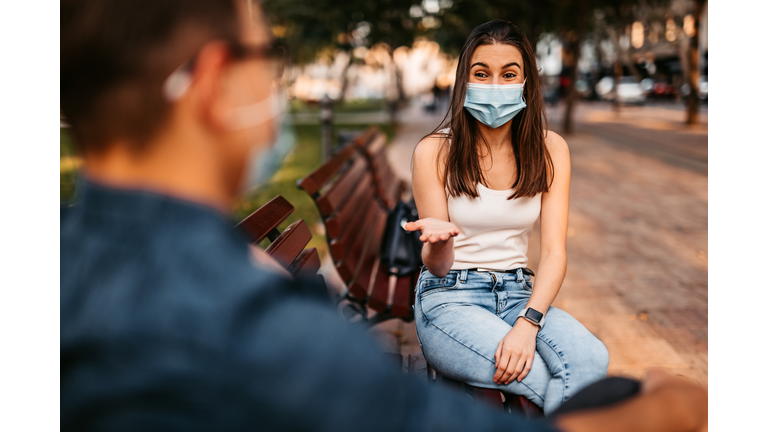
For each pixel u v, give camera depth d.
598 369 1.75
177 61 0.56
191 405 0.50
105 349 0.51
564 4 17.25
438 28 23.72
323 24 20.81
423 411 0.59
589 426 0.79
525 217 2.14
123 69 0.55
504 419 0.63
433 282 2.11
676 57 38.12
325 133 9.47
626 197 7.57
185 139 0.57
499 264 2.14
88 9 0.55
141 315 0.51
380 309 2.75
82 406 0.51
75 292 0.54
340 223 2.78
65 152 10.70
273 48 0.63
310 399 0.52
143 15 0.55
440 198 2.16
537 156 2.11
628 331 3.45
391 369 0.58
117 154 0.57
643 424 0.81
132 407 0.50
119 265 0.54
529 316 1.86
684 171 9.62
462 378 1.89
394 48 22.61
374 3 18.92
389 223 3.23
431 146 2.18
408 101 46.44
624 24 20.55
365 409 0.54
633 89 32.09
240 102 0.60
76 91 0.56
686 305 3.84
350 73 44.41
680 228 5.91
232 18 0.59
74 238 0.57
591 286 4.24
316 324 0.54
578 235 5.70
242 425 0.51
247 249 0.61
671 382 0.90
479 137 2.18
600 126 19.39
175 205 0.56
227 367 0.50
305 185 2.56
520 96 2.08
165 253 0.54
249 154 0.63
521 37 2.13
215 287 0.53
